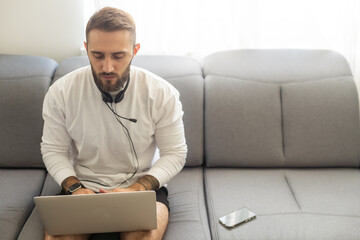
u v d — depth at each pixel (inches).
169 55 78.5
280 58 75.9
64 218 50.5
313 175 70.6
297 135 71.6
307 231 56.0
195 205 62.6
